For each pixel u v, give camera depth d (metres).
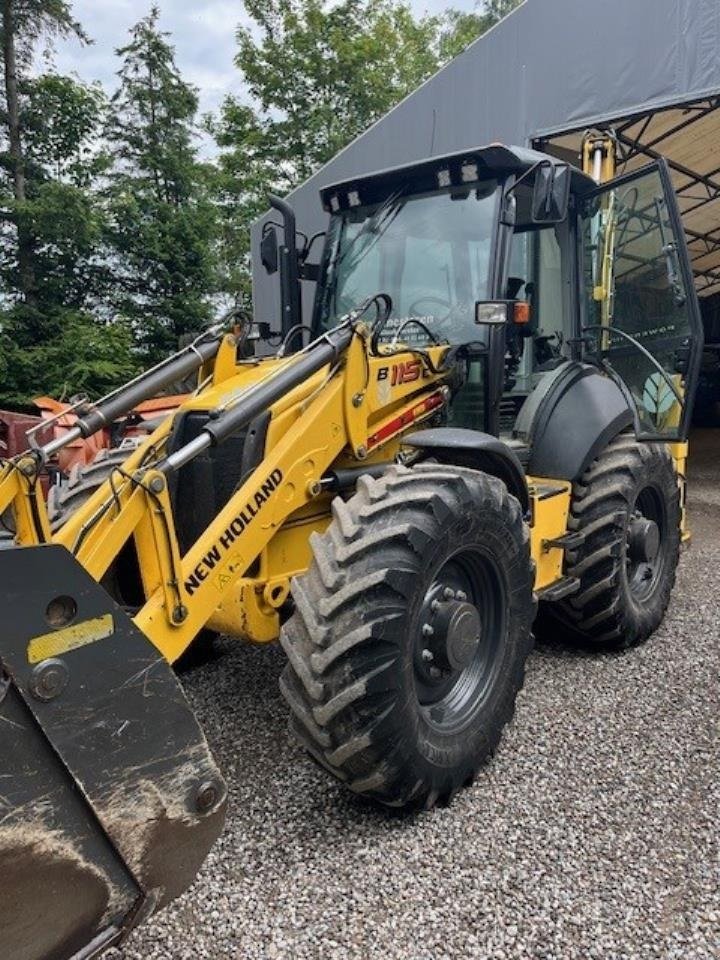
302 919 2.02
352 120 21.16
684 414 3.37
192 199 16.84
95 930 1.58
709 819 2.42
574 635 3.86
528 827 2.40
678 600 4.68
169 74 16.30
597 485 3.66
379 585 2.26
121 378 13.12
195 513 2.80
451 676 2.60
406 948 1.92
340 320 3.66
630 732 2.98
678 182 9.16
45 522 2.18
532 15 7.06
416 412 3.08
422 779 2.38
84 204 13.51
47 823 1.47
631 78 6.39
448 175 3.32
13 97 13.88
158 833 1.64
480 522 2.58
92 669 1.53
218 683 3.46
